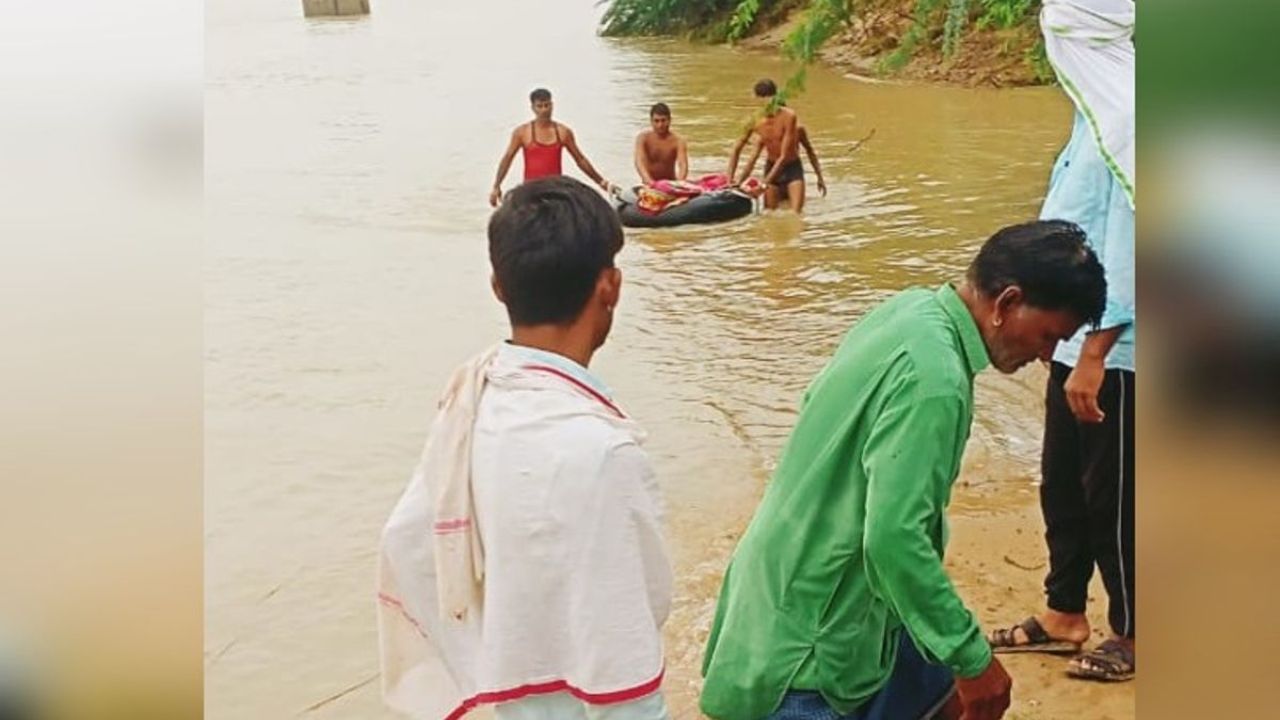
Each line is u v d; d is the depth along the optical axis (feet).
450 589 6.54
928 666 8.80
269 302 20.90
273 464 15.71
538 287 6.59
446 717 6.84
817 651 8.30
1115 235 10.82
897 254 21.84
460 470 6.52
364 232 24.59
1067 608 11.60
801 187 24.63
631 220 24.18
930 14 30.78
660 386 17.26
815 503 8.18
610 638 6.21
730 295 20.43
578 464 6.25
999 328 8.16
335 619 12.73
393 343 19.38
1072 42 10.82
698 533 13.80
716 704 8.60
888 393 7.80
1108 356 10.91
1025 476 14.78
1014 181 25.46
